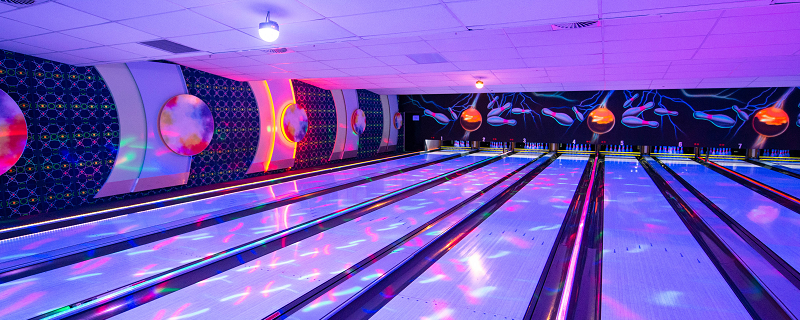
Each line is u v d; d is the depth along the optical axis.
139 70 4.76
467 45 4.15
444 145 13.03
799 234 3.31
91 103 4.34
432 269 2.54
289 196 4.85
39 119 3.92
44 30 2.97
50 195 4.04
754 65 5.32
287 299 2.11
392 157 10.15
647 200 4.70
